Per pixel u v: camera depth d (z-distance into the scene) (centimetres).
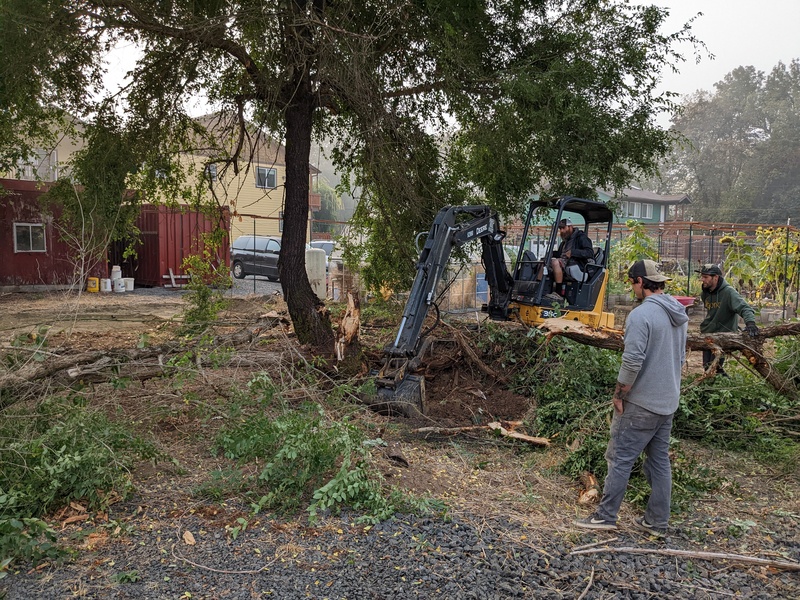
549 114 818
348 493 436
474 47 873
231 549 384
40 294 1741
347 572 360
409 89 910
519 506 464
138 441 497
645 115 874
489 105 878
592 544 405
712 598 347
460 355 805
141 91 876
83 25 748
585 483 502
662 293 430
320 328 836
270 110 843
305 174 858
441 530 413
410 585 349
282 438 484
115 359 592
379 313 1159
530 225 1015
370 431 616
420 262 744
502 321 927
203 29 726
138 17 748
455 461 563
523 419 663
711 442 620
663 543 413
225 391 650
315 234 3139
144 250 2103
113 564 366
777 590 357
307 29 775
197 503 449
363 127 891
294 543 392
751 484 522
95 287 1880
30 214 1781
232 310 1295
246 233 2653
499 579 358
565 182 909
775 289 1502
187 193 1034
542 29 887
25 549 359
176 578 352
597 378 693
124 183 896
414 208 935
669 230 2330
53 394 533
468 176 991
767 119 5906
